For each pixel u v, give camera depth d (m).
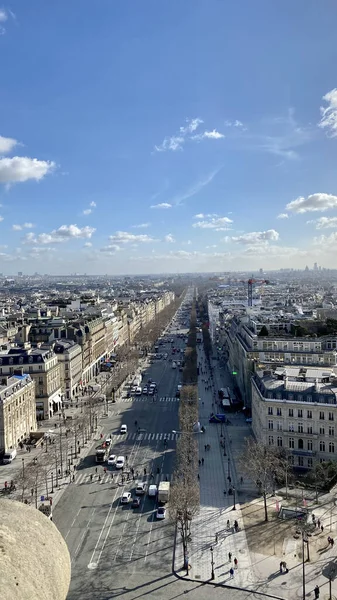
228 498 183.88
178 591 129.38
